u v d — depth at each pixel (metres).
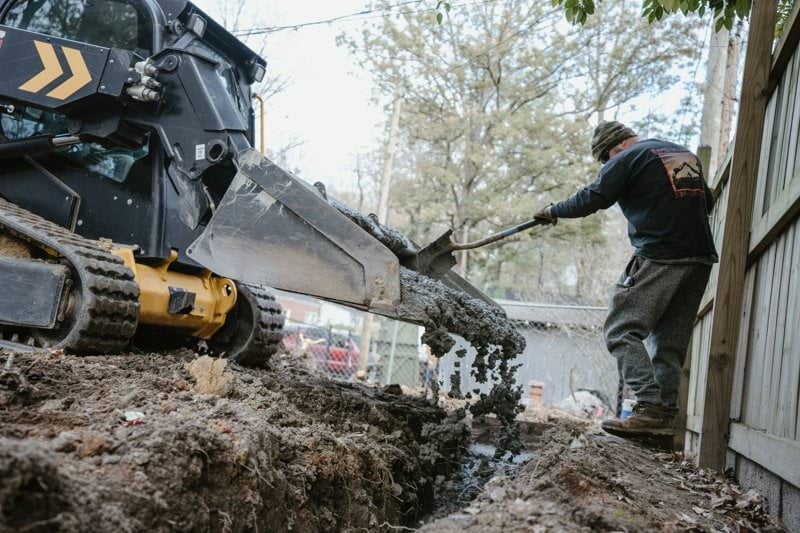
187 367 4.00
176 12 4.80
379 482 3.51
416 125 22.66
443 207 21.55
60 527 1.72
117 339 4.21
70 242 4.16
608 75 22.14
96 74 4.40
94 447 2.23
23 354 3.67
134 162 4.77
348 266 3.77
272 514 2.71
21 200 4.79
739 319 3.53
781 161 3.65
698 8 4.92
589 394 11.51
